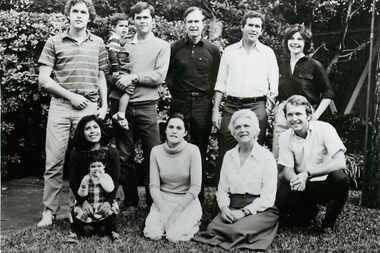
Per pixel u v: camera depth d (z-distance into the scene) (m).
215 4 7.71
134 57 4.61
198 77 4.63
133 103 4.61
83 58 4.23
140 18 4.52
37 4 7.98
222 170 4.15
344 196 4.06
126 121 4.56
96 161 3.86
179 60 4.66
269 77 4.58
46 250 3.56
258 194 4.02
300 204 4.23
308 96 4.68
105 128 4.04
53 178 4.25
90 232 3.89
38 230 4.04
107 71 4.49
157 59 4.59
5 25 6.03
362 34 7.55
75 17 4.16
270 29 7.64
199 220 4.09
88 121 3.90
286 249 3.69
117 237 3.86
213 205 4.97
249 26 4.42
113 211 3.88
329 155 4.09
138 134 4.75
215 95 4.66
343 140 7.11
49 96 6.31
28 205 5.04
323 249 3.69
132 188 4.83
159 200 4.07
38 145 6.73
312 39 7.83
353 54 7.61
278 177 4.30
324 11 7.71
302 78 4.69
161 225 3.94
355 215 4.79
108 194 3.91
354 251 3.66
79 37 4.25
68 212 4.70
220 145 4.67
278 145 4.60
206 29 7.38
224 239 3.83
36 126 6.66
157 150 4.22
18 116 6.58
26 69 6.21
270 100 4.64
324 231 4.15
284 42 4.89
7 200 5.26
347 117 7.21
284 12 7.70
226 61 4.60
